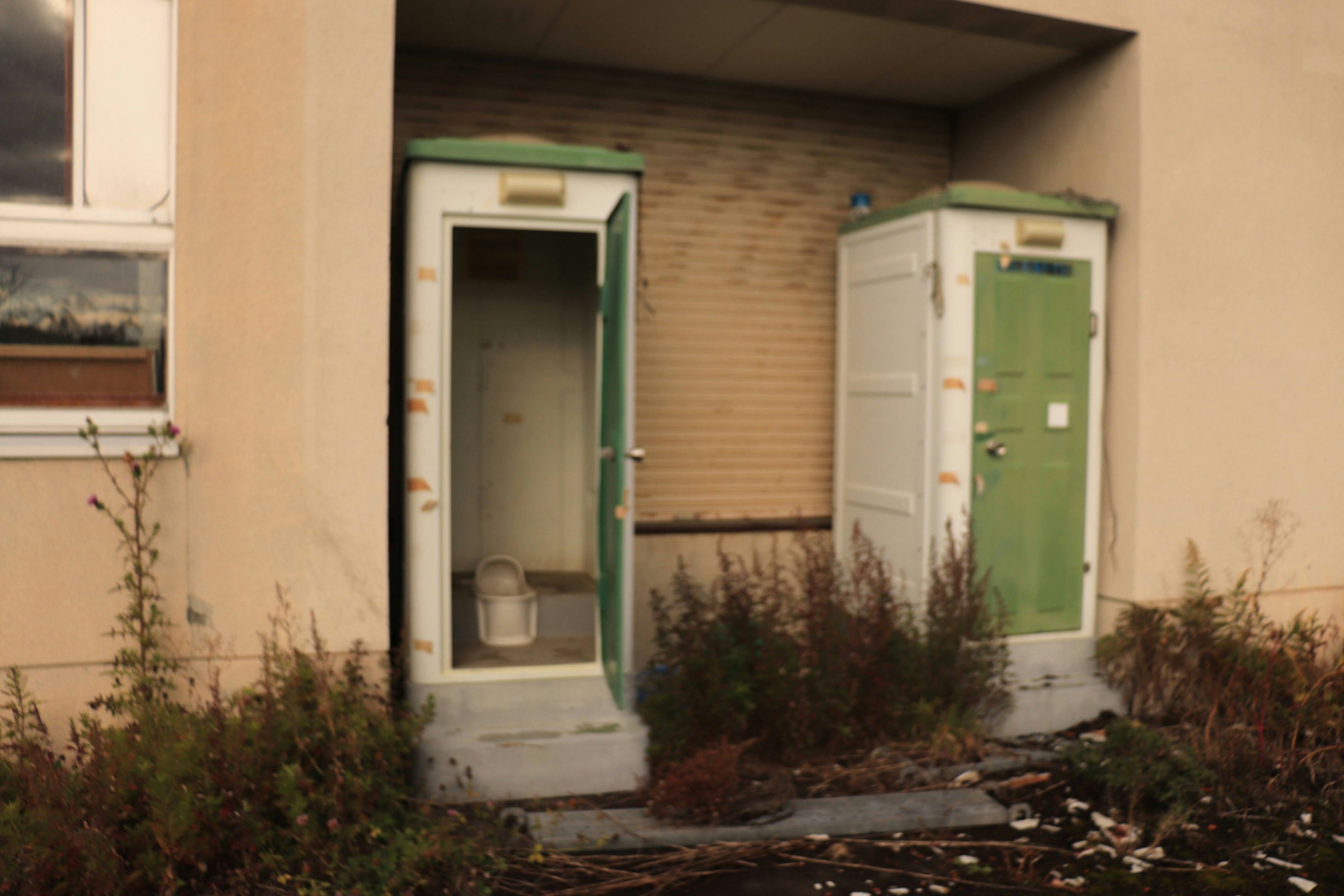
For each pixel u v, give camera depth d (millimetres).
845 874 3365
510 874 3277
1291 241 5312
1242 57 5145
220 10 3541
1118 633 4945
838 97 5848
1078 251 5008
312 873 3018
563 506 5406
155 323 3602
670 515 5508
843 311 5637
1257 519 5266
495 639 4570
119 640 3527
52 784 3033
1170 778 3984
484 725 3936
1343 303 5477
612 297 4035
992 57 5219
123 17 3531
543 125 5262
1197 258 5059
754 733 4266
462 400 5234
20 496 3414
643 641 5344
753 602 4441
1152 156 4914
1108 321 5113
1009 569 4934
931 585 4730
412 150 3824
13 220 3457
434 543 3938
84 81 3510
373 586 3750
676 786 3621
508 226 4016
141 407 3598
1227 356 5160
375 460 3740
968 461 4801
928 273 4812
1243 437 5219
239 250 3592
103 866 2838
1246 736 4324
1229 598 5152
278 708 3367
